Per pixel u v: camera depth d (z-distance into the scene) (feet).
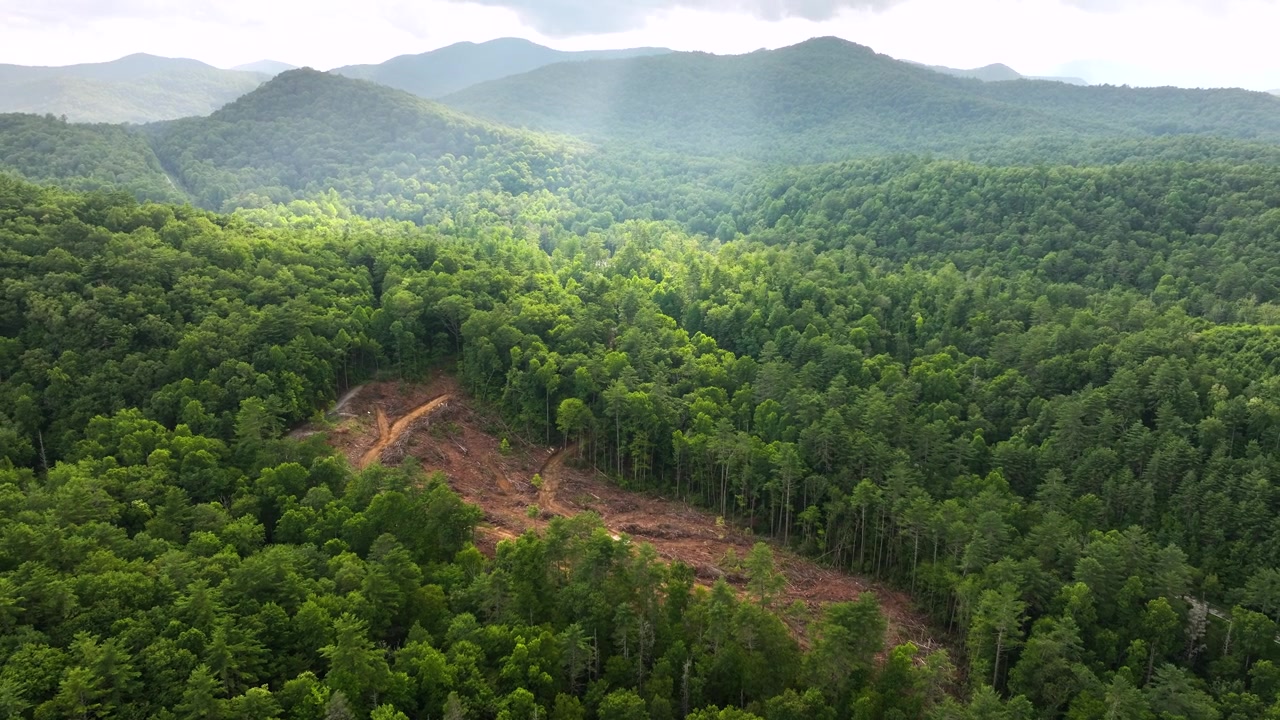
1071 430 358.43
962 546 292.61
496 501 354.95
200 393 340.39
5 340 349.61
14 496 254.88
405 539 272.31
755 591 255.50
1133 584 262.47
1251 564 295.07
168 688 187.11
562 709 205.36
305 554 249.96
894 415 364.38
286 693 193.57
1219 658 255.50
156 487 277.23
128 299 376.48
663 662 223.51
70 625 197.36
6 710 167.84
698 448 361.30
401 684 200.44
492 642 219.82
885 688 226.99
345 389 419.95
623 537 269.64
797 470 331.16
